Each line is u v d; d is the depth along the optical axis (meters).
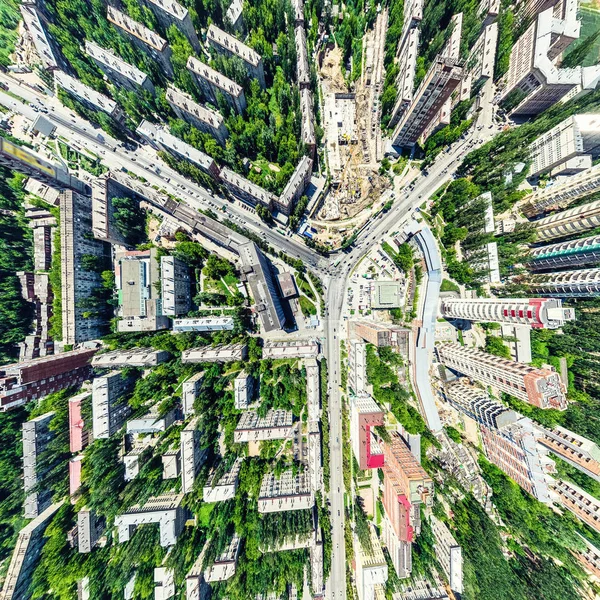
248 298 110.38
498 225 107.56
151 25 101.62
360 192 114.62
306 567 99.50
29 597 88.31
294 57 104.06
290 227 112.94
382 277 113.81
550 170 103.25
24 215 102.56
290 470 105.69
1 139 82.88
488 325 108.50
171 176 111.56
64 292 98.31
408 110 99.56
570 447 92.69
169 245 110.62
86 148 109.94
